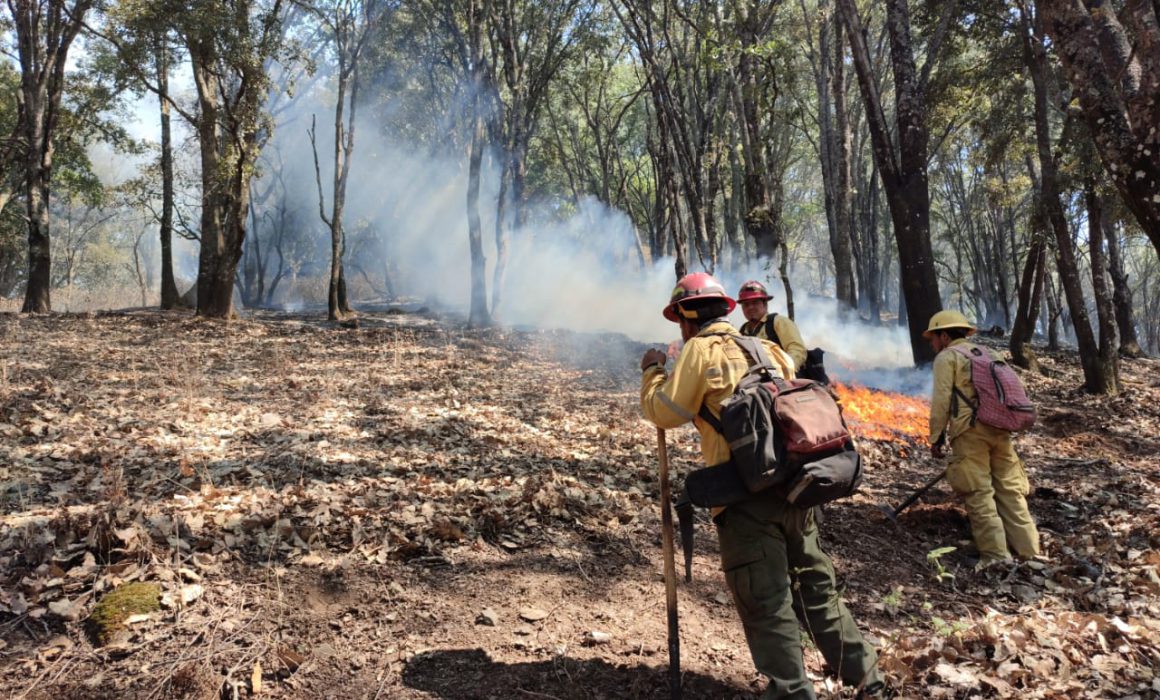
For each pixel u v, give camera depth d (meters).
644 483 5.98
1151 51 3.85
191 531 4.01
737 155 28.08
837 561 4.61
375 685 3.00
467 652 3.28
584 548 4.49
